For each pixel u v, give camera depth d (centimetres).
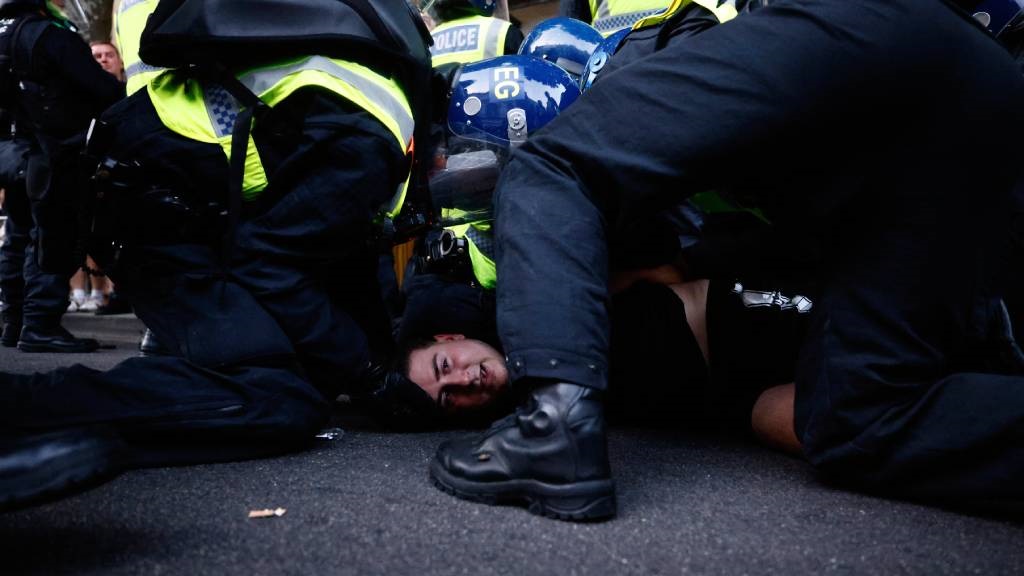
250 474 124
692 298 169
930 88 103
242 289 143
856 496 116
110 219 136
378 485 117
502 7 291
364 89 143
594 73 179
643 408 173
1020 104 109
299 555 85
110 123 139
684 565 85
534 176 110
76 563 81
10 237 362
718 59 104
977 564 87
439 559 85
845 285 112
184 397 128
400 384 170
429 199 181
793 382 155
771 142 103
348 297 171
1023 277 123
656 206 108
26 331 344
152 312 142
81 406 119
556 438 100
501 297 107
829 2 104
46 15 297
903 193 106
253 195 144
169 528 94
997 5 157
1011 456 99
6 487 89
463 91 175
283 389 137
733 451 151
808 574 83
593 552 88
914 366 108
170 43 134
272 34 136
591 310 103
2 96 282
